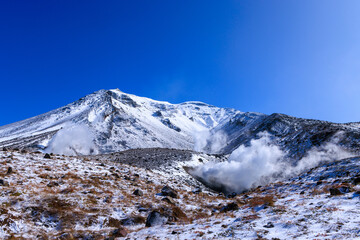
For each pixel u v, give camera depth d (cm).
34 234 1559
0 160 2942
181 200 2866
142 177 3741
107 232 1711
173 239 1406
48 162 3356
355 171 2655
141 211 2269
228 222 1689
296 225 1308
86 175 3067
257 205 2197
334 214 1390
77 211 1970
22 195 1998
